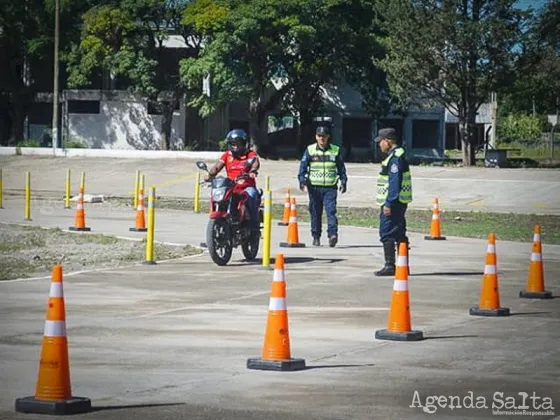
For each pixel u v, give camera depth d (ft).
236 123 293.64
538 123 413.59
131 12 254.47
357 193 183.32
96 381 38.29
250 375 39.47
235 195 77.97
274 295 41.06
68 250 87.66
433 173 207.92
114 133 281.54
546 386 38.50
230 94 248.73
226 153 79.97
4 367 40.83
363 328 50.90
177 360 42.42
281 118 290.56
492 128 343.87
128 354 43.65
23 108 287.48
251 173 79.20
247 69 252.21
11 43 273.33
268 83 264.52
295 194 182.29
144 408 34.06
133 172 216.54
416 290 65.82
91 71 267.59
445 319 54.75
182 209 145.07
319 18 250.57
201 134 282.56
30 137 292.61
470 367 42.01
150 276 70.74
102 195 178.60
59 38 266.77
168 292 63.05
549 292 63.82
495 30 236.63
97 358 42.75
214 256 75.82
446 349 46.01
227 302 59.16
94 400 35.09
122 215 130.41
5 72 281.95
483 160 285.84
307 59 260.83
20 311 55.62
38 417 32.48
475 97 249.14
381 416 33.45
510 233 114.42
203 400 35.29
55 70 252.42
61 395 33.19
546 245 100.42
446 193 179.73
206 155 239.91
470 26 237.04
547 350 46.21
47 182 205.87
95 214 131.44
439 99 255.09
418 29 241.14
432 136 308.60
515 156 327.26
